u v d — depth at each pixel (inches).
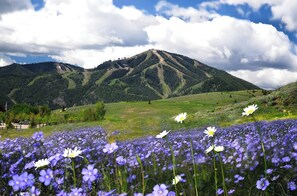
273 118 1512.1
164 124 1732.3
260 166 218.7
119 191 154.3
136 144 525.3
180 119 145.4
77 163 216.1
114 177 192.9
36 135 249.0
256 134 418.9
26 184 142.5
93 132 1156.5
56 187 154.1
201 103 7401.6
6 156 228.4
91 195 146.9
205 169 241.8
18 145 321.4
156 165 276.8
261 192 161.6
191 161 264.1
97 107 3518.7
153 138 610.5
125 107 6486.2
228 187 192.5
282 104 1779.0
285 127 581.9
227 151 291.0
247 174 213.0
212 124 1626.5
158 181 218.8
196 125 1626.5
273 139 346.9
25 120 3811.5
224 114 1892.2
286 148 259.6
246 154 242.2
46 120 3425.2
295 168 185.5
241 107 1940.2
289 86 1953.7
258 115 1702.8
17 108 4913.9
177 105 6702.8
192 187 182.2
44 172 151.1
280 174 187.0
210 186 193.2
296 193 157.5
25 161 219.3
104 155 233.3
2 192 165.9
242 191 180.1
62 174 167.9
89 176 142.2
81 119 3462.1
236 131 647.8
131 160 243.1
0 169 209.9
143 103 7076.8
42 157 238.1
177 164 269.1
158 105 6643.7
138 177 219.8
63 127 2140.7
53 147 409.7
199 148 368.8
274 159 209.5
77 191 135.3
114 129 1718.8
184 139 569.6
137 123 1895.9
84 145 477.1
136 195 133.6
